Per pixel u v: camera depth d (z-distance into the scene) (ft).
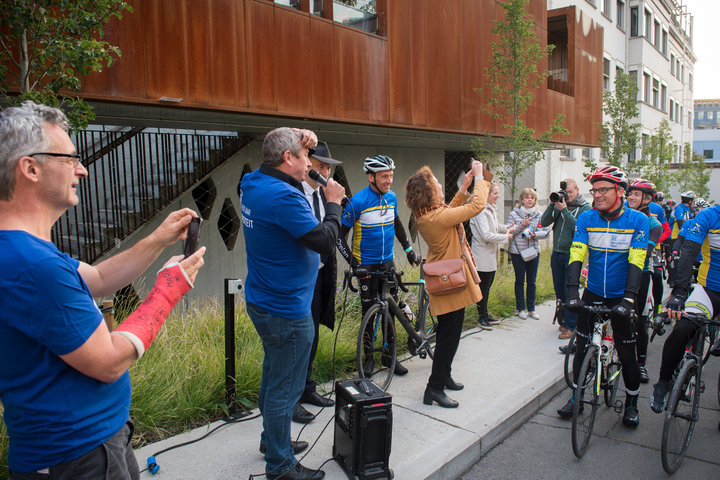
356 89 22.71
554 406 14.43
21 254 4.14
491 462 11.28
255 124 22.79
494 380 14.93
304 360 8.96
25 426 4.37
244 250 25.90
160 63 16.16
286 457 8.97
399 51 24.77
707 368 18.54
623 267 12.37
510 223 22.75
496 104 29.43
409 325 14.84
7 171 4.29
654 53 84.64
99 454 4.61
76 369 4.38
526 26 27.66
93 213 21.98
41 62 11.46
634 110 50.31
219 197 24.68
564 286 20.04
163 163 22.59
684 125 110.73
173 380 12.06
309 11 20.88
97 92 14.75
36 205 4.49
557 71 45.65
